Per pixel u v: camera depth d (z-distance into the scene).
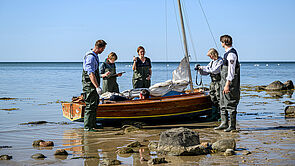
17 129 7.16
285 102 12.27
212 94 8.04
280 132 6.34
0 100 13.62
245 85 23.55
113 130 7.03
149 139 5.96
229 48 6.42
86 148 5.27
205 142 5.21
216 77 7.45
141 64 9.13
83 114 7.07
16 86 22.34
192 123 7.86
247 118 8.38
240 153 4.73
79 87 21.81
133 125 7.36
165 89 8.37
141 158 4.48
